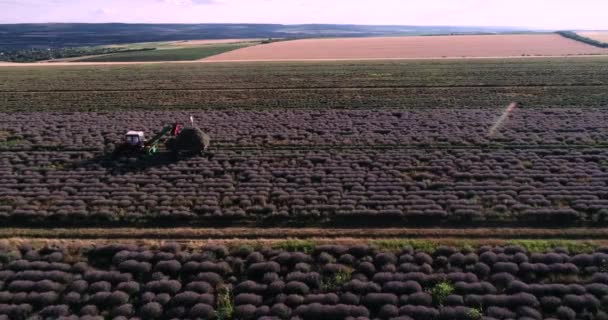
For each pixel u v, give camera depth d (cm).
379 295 1834
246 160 3234
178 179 2917
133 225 2419
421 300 1811
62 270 2031
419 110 4547
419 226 2342
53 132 3969
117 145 3388
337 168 3048
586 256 2002
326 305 1808
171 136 3578
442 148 3431
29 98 5559
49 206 2589
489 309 1745
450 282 1912
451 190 2691
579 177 2797
